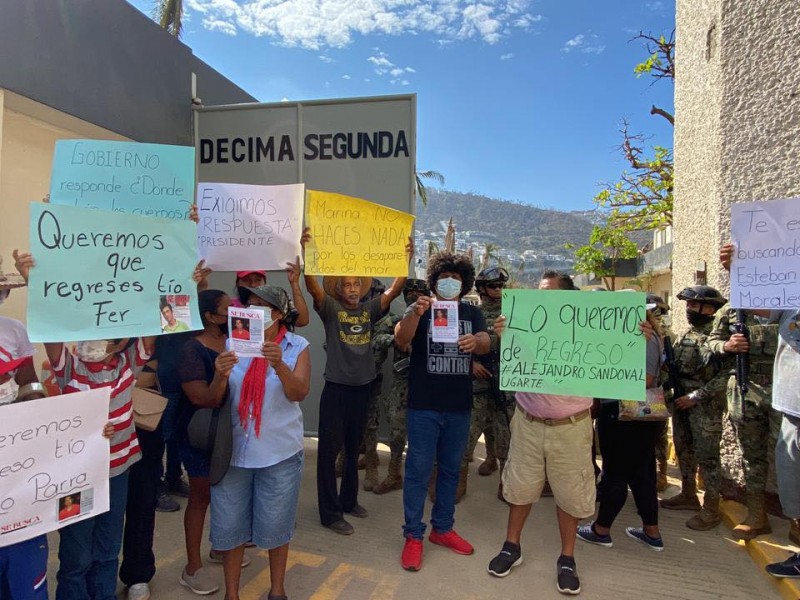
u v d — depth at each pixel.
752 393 3.59
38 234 2.21
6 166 4.34
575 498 2.99
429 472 3.31
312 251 3.40
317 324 5.50
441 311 3.03
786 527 3.69
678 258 5.92
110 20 4.70
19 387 2.23
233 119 5.69
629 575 3.21
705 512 3.84
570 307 2.94
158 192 2.69
